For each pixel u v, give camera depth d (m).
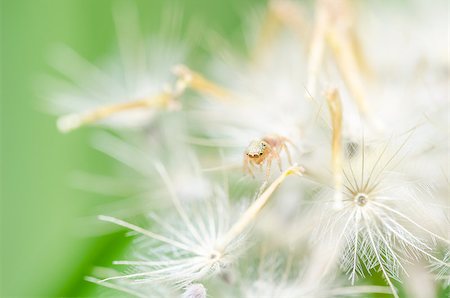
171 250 0.08
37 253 0.10
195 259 0.08
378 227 0.08
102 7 0.11
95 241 0.10
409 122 0.09
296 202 0.09
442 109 0.09
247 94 0.09
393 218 0.08
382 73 0.10
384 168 0.08
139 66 0.10
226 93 0.09
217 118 0.09
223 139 0.09
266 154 0.08
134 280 0.08
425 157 0.09
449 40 0.10
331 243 0.08
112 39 0.11
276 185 0.08
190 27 0.11
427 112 0.09
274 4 0.10
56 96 0.10
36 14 0.11
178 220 0.08
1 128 0.11
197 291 0.08
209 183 0.09
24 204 0.10
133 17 0.11
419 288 0.08
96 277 0.09
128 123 0.10
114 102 0.10
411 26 0.10
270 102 0.09
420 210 0.08
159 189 0.09
